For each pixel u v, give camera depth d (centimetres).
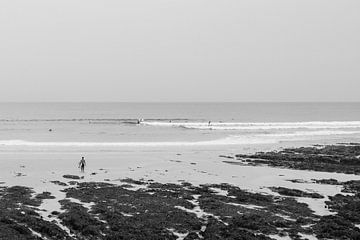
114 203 2870
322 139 7788
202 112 19600
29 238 2038
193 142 7125
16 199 2941
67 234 2166
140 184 3694
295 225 2431
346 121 13325
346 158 5319
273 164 4978
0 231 2094
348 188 3650
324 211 2833
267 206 2909
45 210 2658
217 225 2344
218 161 5131
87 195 3114
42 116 15312
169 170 4478
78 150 5978
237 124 11019
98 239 2105
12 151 5753
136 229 2259
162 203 2902
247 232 2253
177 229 2306
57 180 3822
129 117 15250
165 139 7606
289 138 7906
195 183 3781
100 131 9188
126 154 5625
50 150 5931
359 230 2370
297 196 3300
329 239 2220
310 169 4716
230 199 3094
